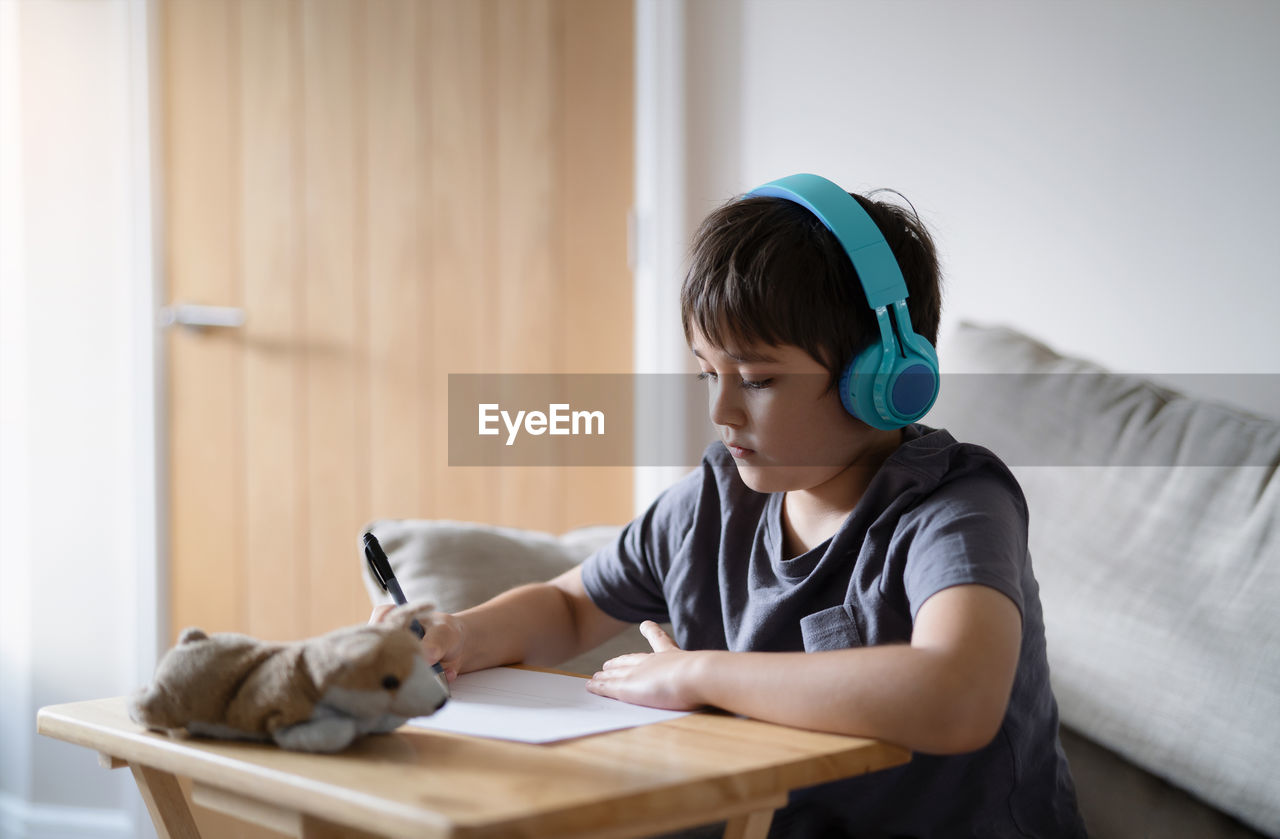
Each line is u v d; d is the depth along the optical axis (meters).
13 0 2.08
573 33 2.16
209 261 2.12
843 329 0.79
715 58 2.09
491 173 2.16
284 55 2.12
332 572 2.15
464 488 2.18
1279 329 1.25
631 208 2.18
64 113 2.09
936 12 1.68
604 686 0.78
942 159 1.67
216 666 0.62
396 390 2.16
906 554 0.79
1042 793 0.86
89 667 2.12
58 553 2.12
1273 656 0.91
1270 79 1.26
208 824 0.87
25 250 2.10
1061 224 1.49
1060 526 1.11
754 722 0.69
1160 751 0.95
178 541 2.13
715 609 0.94
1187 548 1.01
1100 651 1.02
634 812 0.53
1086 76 1.46
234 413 2.14
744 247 0.80
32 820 2.10
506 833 0.49
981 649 0.66
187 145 2.11
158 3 2.08
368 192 2.14
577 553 1.29
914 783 0.82
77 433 2.12
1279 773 0.87
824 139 1.88
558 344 2.18
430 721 0.68
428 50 2.14
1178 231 1.35
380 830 0.51
